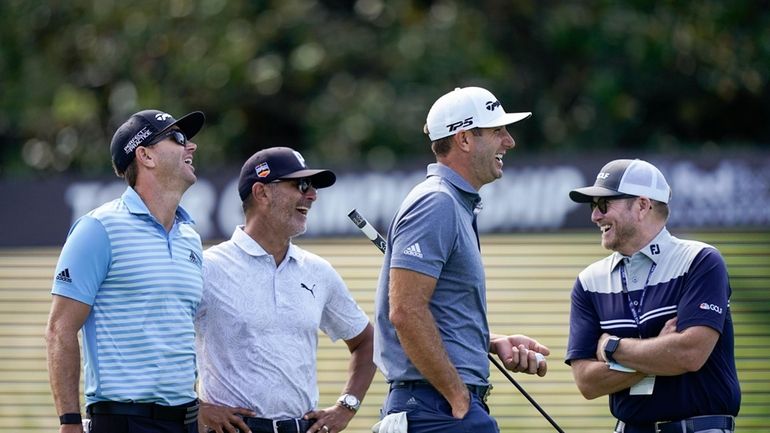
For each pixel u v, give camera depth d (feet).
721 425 61.52
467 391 57.62
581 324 64.95
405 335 56.80
